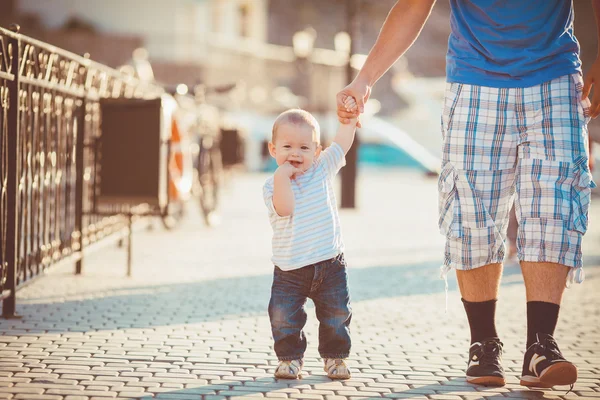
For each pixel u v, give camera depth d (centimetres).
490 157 501
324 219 515
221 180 2781
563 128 492
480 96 501
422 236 1681
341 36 5019
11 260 695
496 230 504
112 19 4519
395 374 543
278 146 514
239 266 1133
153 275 1015
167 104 1002
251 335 658
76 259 952
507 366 576
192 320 719
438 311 808
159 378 512
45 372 518
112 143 949
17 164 688
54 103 830
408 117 5612
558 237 486
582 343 669
